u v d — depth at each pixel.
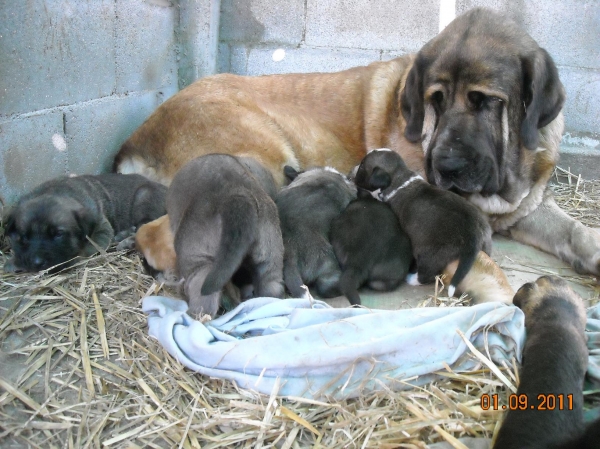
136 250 1.00
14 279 0.90
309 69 1.66
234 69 1.69
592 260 0.98
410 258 0.91
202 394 0.66
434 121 1.04
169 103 1.22
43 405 0.63
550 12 1.51
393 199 0.97
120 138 1.32
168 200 0.88
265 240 0.81
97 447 0.58
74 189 1.03
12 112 0.96
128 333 0.77
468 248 0.84
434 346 0.70
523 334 0.70
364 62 1.63
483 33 0.97
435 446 0.57
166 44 1.51
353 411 0.64
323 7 1.60
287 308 0.79
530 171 1.06
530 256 1.09
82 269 0.94
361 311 0.77
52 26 1.02
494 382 0.66
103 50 1.19
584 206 1.39
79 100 1.14
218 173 0.83
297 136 1.25
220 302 0.82
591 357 0.69
